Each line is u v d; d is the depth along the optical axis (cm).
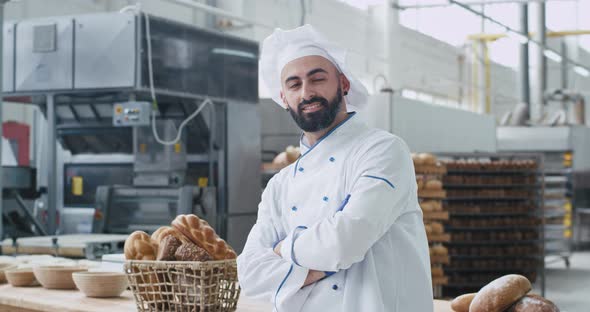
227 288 207
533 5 1736
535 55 1736
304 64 178
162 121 527
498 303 189
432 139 953
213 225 552
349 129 180
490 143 1170
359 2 1383
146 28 503
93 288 237
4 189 509
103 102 551
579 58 2264
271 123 815
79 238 415
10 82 540
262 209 196
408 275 174
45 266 263
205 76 560
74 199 589
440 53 1747
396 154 172
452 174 846
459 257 856
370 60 1396
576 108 1756
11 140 753
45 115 592
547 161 1330
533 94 1752
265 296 179
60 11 892
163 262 200
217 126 581
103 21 509
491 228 847
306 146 191
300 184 183
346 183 174
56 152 546
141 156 535
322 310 172
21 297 241
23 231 515
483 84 1805
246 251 186
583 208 1406
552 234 1143
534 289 900
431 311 176
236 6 1059
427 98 1708
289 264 174
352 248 163
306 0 1113
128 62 501
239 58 604
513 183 847
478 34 1762
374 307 167
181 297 201
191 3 742
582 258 1295
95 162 582
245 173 607
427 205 761
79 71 516
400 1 1459
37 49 530
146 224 528
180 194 517
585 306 779
